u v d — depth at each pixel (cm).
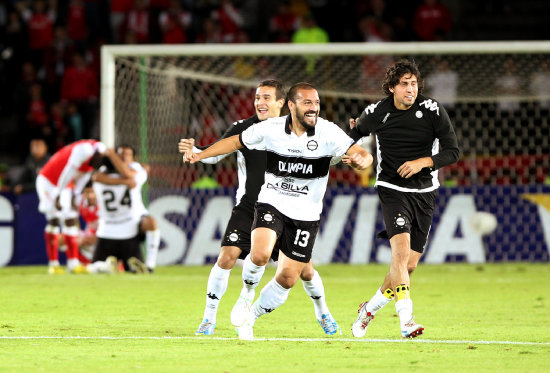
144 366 1756
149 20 7338
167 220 5253
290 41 7269
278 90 2350
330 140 2091
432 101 2294
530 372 1697
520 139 6119
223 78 5803
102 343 2111
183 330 2400
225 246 2303
